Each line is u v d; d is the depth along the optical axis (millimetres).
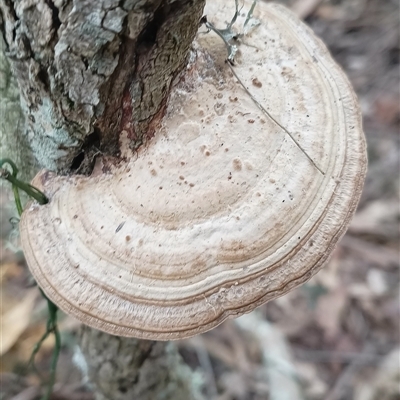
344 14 582
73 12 138
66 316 362
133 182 172
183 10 149
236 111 176
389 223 436
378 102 510
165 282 165
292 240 169
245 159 172
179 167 171
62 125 165
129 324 162
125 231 168
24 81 162
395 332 388
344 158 179
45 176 183
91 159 176
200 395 331
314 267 170
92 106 158
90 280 166
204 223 168
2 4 147
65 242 171
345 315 394
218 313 164
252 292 165
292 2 576
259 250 167
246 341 371
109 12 137
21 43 151
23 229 178
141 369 255
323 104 184
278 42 193
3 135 191
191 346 372
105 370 252
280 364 347
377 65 539
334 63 196
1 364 340
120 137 173
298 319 391
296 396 335
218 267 165
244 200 170
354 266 416
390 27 564
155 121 174
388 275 414
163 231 168
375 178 462
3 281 362
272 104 180
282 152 175
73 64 149
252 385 355
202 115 175
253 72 183
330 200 174
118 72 155
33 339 351
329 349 380
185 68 177
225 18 193
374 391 358
